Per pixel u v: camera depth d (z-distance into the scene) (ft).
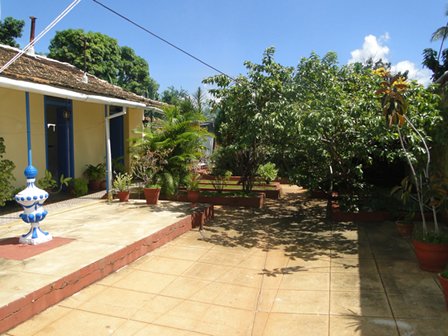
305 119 22.31
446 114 22.31
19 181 29.04
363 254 19.61
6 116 27.81
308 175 31.22
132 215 24.57
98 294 14.30
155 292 14.73
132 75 105.91
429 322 12.21
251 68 26.37
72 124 34.71
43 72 29.25
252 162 35.50
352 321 12.44
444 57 62.23
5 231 20.35
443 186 17.01
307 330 12.00
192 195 33.37
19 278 13.50
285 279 16.35
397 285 15.28
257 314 13.16
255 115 24.02
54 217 23.85
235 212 31.09
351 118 23.18
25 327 11.75
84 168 36.37
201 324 12.39
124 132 42.27
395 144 25.46
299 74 25.38
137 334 11.65
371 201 27.55
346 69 26.99
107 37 90.43
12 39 75.10
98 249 16.93
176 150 33.04
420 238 16.92
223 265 18.04
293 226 26.23
